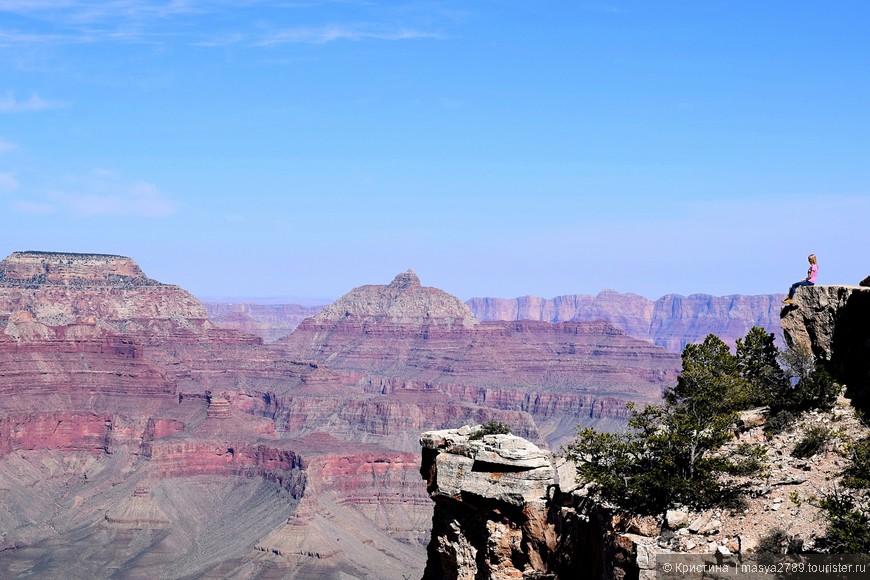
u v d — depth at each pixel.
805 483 40.66
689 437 43.03
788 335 48.78
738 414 46.06
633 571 40.44
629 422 46.66
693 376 46.09
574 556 46.81
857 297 46.03
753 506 40.47
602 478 44.03
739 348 49.31
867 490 38.88
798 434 44.00
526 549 49.53
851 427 43.12
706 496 41.50
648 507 42.69
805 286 48.97
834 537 37.03
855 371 45.88
